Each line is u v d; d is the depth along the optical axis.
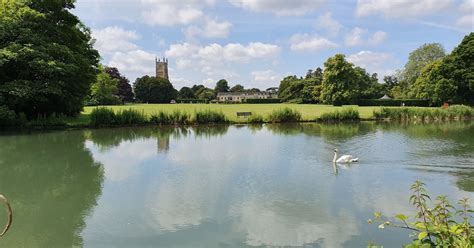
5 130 30.88
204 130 33.97
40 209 11.10
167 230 9.40
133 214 10.59
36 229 9.54
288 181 14.23
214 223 9.84
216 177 15.02
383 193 12.41
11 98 29.67
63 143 24.61
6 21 29.25
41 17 31.08
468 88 62.41
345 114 43.44
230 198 12.07
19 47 28.95
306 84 107.25
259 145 24.02
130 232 9.30
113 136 28.86
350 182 13.95
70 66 31.23
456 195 12.02
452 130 32.56
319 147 22.80
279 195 12.35
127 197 12.27
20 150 21.62
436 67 65.19
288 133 31.17
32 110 34.00
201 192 12.80
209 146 23.67
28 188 13.44
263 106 78.69
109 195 12.52
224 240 8.77
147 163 18.03
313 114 47.50
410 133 30.16
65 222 10.02
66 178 14.94
